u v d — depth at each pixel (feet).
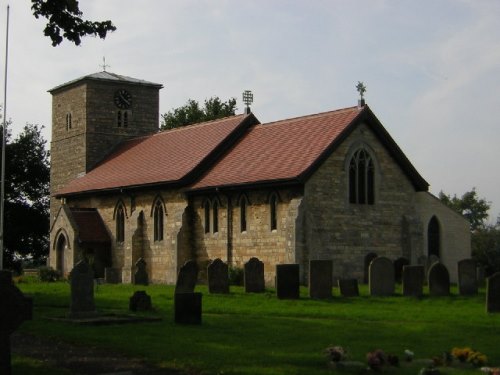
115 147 218.79
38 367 57.41
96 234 191.31
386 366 57.72
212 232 163.02
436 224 176.86
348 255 150.61
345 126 151.43
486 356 62.28
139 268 157.17
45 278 179.63
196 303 84.07
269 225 150.20
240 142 174.19
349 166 152.46
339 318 92.63
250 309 101.40
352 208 152.05
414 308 102.89
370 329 80.59
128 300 114.93
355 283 119.44
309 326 82.89
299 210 143.74
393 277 120.78
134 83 222.28
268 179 147.33
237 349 65.67
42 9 73.41
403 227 159.84
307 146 153.07
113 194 190.90
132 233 180.14
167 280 170.09
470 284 122.42
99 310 101.09
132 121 222.07
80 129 216.95
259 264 126.21
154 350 64.75
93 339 71.15
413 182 162.09
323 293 115.34
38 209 250.37
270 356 62.08
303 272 143.33
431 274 118.93
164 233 172.65
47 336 73.72
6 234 242.37
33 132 253.44
